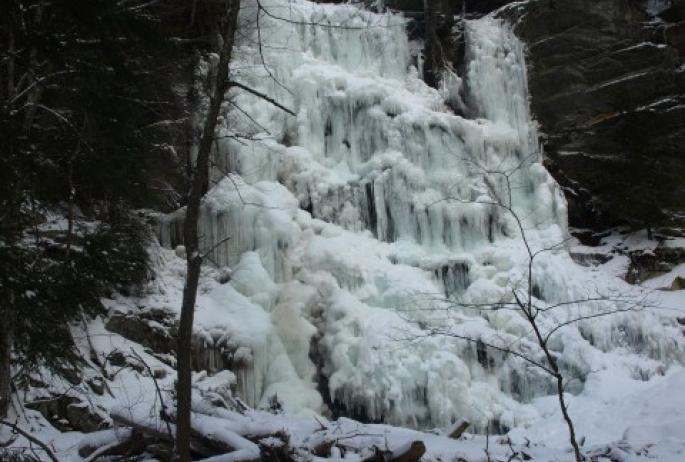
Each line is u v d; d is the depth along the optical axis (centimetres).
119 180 930
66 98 968
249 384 1550
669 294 1998
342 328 1638
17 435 1102
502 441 1092
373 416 1555
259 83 1955
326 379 1625
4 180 720
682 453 966
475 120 2175
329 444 840
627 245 2214
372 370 1570
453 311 1738
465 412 1547
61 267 857
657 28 2419
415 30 2420
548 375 1633
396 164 1931
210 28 1920
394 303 1714
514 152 2141
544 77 2359
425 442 927
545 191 2048
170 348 1508
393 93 2053
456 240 1920
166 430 850
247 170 1831
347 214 1898
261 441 775
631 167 2231
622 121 2286
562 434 1380
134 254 1130
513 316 1733
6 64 1151
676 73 2345
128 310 1516
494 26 2339
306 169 1923
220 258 1734
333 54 2200
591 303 1802
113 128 896
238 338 1560
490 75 2223
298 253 1783
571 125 2347
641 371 1669
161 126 1511
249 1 2009
